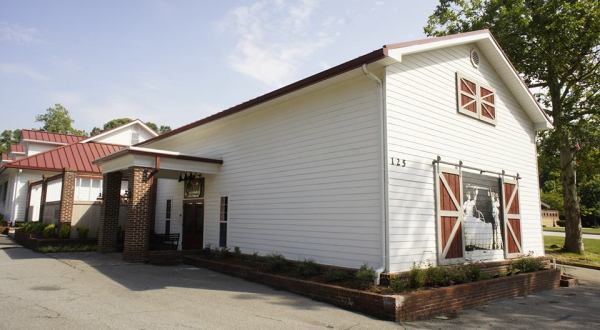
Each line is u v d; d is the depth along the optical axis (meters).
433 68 11.14
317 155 11.09
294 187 11.71
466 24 22.11
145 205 13.53
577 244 20.33
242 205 13.66
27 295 7.84
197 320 6.65
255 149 13.42
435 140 10.83
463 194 11.53
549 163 22.11
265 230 12.54
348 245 9.94
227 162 14.73
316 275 9.84
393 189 9.35
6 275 10.01
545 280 11.98
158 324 6.28
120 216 17.81
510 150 14.02
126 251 13.14
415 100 10.38
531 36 19.94
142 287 9.21
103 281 9.69
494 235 12.45
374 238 9.34
